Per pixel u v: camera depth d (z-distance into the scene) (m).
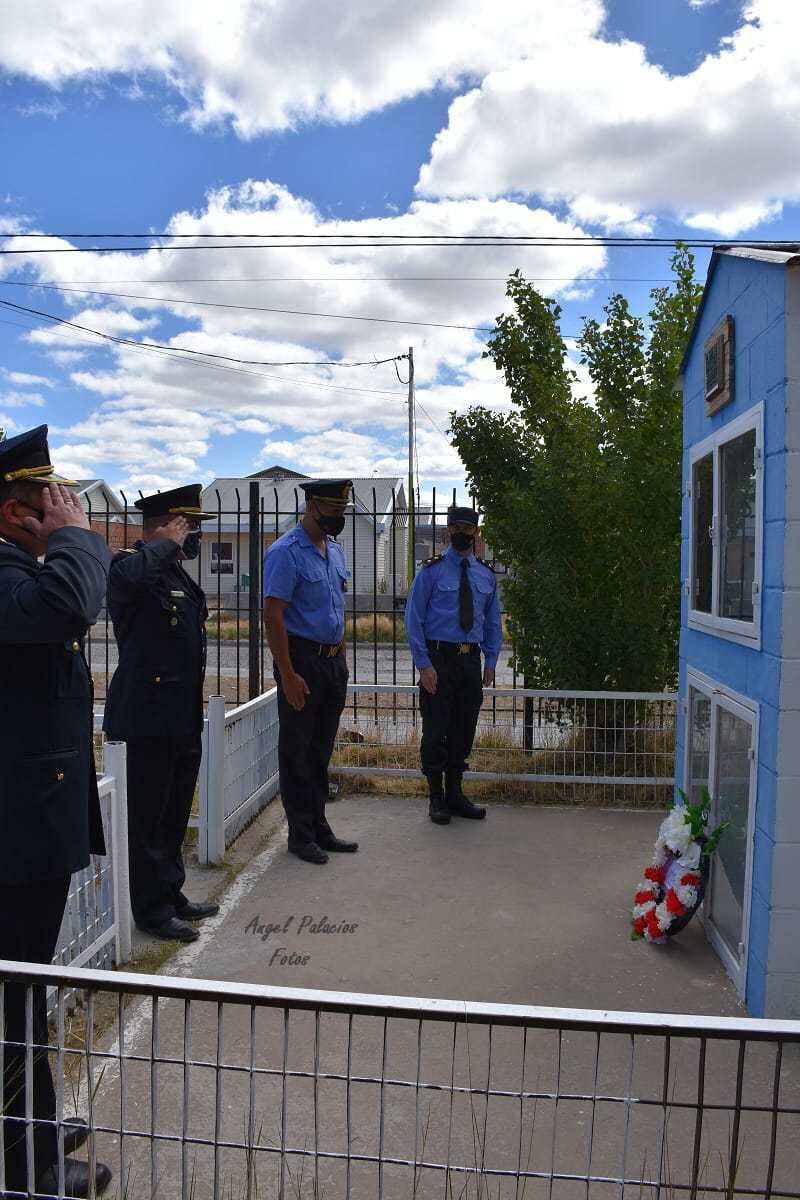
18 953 2.25
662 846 3.97
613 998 3.38
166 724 3.81
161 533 3.89
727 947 3.64
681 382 4.63
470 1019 1.46
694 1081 2.82
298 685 4.73
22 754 2.16
